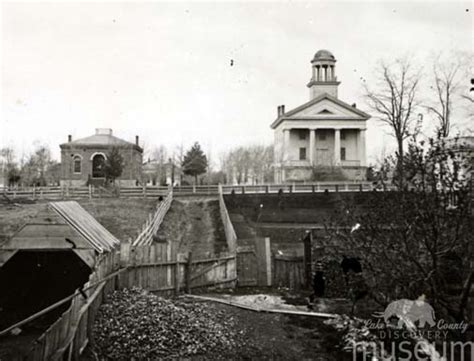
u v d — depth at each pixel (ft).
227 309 46.26
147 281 49.29
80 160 191.52
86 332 30.86
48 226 40.29
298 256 59.31
